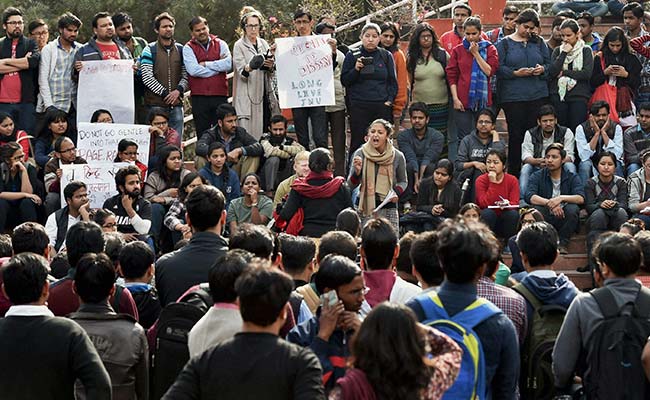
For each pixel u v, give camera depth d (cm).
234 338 403
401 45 1537
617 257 505
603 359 497
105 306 539
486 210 1102
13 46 1205
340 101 1273
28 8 1958
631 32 1413
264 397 392
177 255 589
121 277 688
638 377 496
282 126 1201
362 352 369
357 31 2119
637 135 1211
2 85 1194
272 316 399
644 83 1317
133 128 1155
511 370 445
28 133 1210
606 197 1138
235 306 486
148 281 638
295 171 1106
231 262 484
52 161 1124
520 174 1207
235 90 1252
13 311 473
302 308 527
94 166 1110
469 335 429
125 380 530
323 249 562
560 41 1349
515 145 1268
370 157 1067
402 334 366
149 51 1233
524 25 1251
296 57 1219
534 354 540
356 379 370
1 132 1154
